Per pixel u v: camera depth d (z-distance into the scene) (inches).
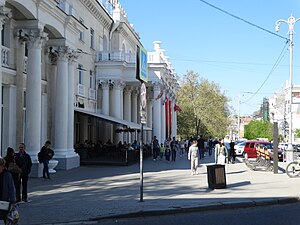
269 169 1080.8
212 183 705.0
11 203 327.0
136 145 1533.0
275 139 1005.2
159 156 1626.5
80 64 1413.6
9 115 870.4
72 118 1099.9
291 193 659.4
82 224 447.8
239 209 552.4
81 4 1390.3
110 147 1456.7
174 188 714.8
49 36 1007.6
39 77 877.8
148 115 2172.7
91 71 1562.5
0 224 366.0
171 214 506.6
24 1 798.5
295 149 1590.8
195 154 953.5
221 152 1096.2
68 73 1079.6
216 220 468.4
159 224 446.3
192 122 2994.6
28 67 868.0
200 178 873.5
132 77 1654.8
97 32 1619.1
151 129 1887.3
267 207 569.9
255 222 453.1
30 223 443.5
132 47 2158.0
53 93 1082.1
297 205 589.0
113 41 1815.9
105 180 827.4
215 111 3024.1
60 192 660.1
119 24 1790.1
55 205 540.7
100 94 1627.7
